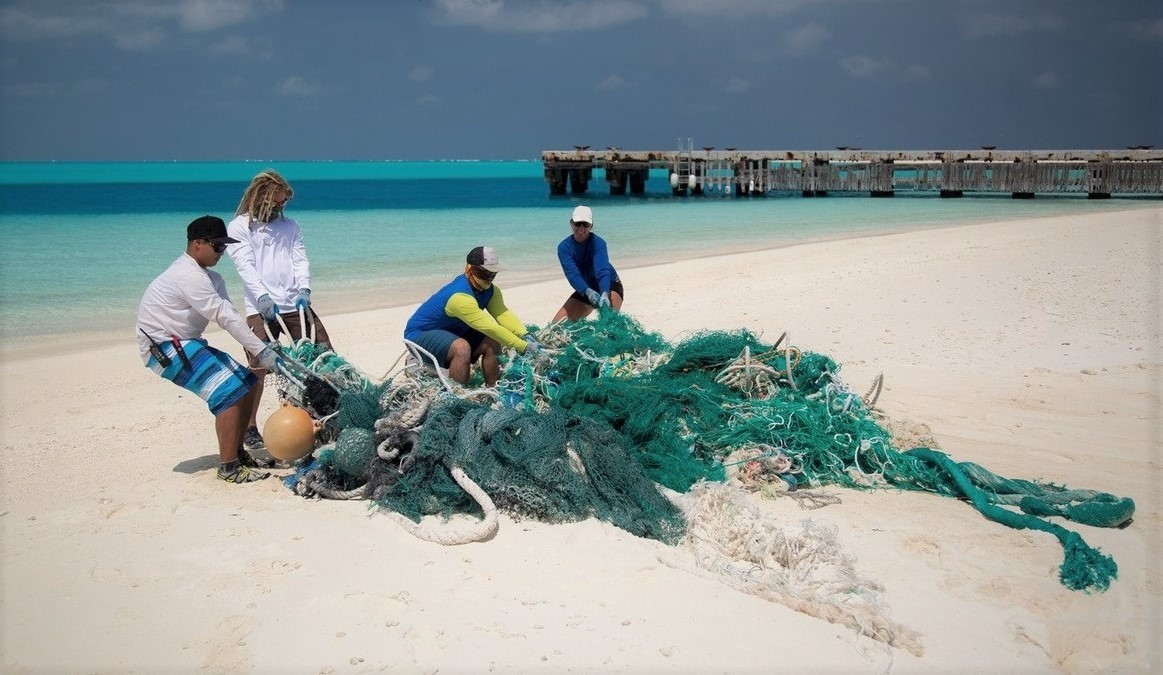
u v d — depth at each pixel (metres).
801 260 17.61
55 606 4.14
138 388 8.70
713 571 4.44
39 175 110.31
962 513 5.14
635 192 51.88
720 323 11.12
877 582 4.27
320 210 36.34
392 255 20.11
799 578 4.32
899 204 39.16
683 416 6.01
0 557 4.65
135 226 27.28
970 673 3.56
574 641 3.80
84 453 6.52
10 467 6.18
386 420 5.60
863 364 8.70
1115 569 4.30
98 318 12.87
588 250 8.48
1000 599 4.12
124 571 4.48
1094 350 8.98
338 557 4.62
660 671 3.57
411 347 6.53
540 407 6.24
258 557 4.62
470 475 5.20
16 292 14.98
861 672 3.56
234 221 7.12
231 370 5.68
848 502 5.33
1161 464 5.86
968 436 6.46
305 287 7.19
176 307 5.59
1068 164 41.09
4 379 9.09
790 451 5.68
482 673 3.57
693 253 20.50
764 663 3.63
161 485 5.77
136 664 3.67
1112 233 19.36
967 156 43.78
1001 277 13.45
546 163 51.53
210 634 3.89
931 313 11.10
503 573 4.42
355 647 3.77
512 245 22.19
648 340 7.03
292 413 5.72
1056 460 5.96
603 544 4.72
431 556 4.62
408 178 98.00
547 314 12.33
